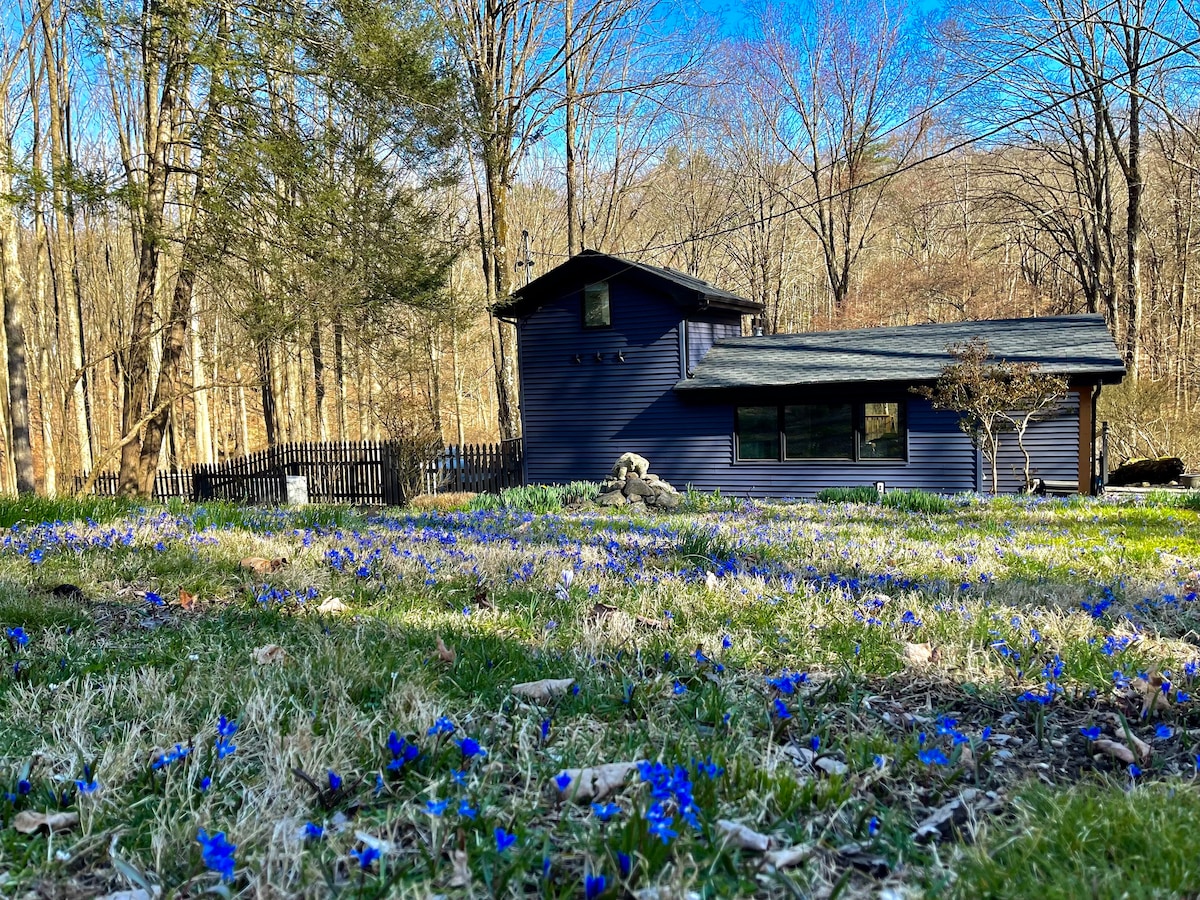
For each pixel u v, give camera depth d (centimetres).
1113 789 238
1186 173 2998
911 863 204
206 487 2175
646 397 2111
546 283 2164
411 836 212
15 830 213
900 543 779
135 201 1428
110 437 3173
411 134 1647
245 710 284
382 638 386
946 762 256
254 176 1452
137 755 251
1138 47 2533
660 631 417
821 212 3834
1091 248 3014
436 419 2820
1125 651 380
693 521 1000
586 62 2952
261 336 1548
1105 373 1609
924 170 4000
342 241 1571
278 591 483
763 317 2548
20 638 349
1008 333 1958
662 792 210
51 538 621
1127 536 851
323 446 1989
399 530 811
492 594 502
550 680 330
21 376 1803
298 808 224
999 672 357
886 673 360
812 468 1941
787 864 199
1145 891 180
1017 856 197
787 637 408
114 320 2978
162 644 375
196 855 196
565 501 1491
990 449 1588
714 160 3956
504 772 253
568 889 179
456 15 2308
